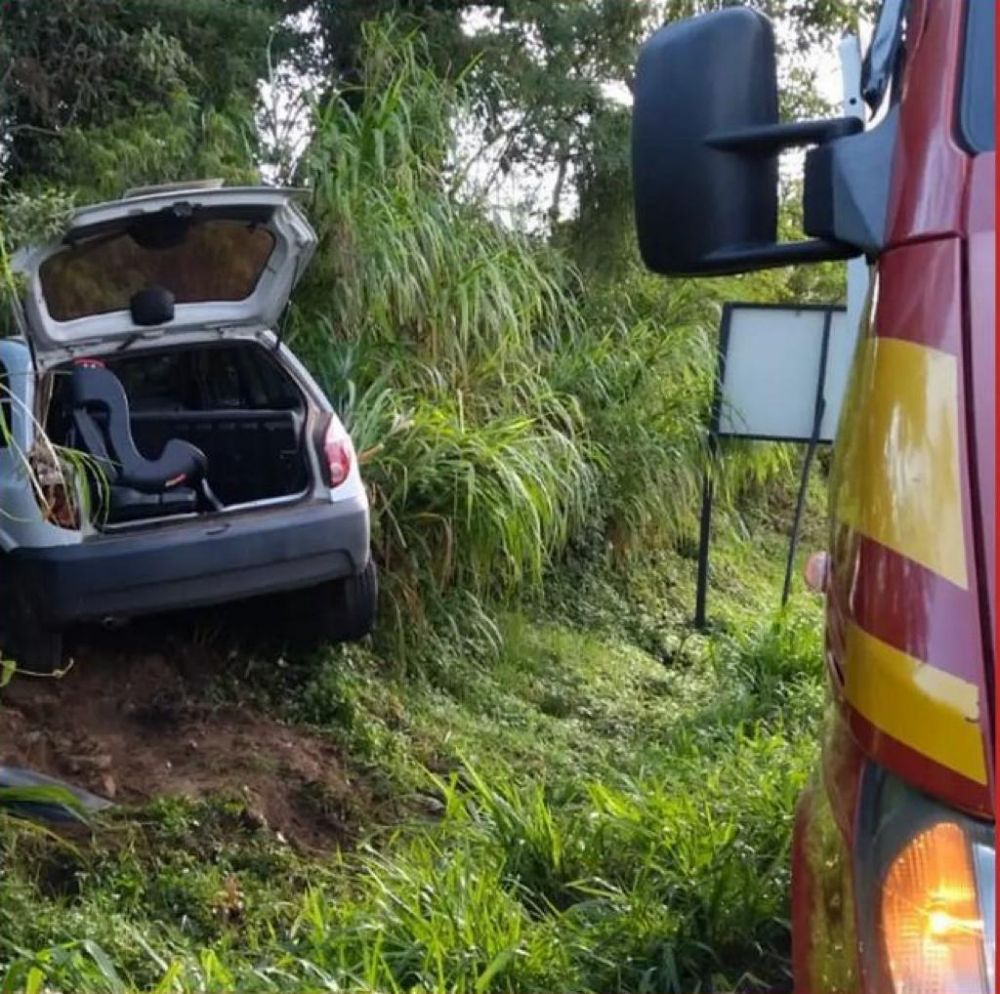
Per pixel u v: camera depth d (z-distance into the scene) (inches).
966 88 92.0
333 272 304.2
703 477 368.8
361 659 267.6
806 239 107.9
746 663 286.7
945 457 75.6
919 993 68.9
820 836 82.1
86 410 232.1
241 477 257.8
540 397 323.9
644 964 150.0
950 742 68.9
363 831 205.5
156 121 321.7
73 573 219.8
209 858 187.6
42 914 161.6
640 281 426.0
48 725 222.8
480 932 150.6
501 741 252.1
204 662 252.7
